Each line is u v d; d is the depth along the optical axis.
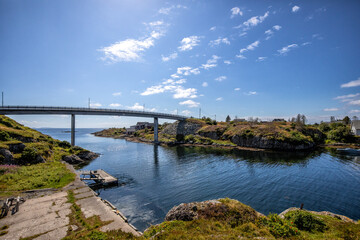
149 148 89.44
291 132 79.44
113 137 173.25
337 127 94.75
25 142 46.81
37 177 27.05
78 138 167.62
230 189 31.53
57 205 18.97
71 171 32.94
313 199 27.09
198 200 27.23
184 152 74.62
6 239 12.99
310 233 12.20
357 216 22.34
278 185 33.19
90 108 85.06
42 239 13.09
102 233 13.48
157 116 117.88
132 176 39.94
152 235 12.46
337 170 42.56
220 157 61.41
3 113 58.50
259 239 10.40
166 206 25.34
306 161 52.16
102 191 30.94
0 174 27.16
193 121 130.75
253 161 53.66
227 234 11.21
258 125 95.25
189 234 11.23
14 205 18.56
